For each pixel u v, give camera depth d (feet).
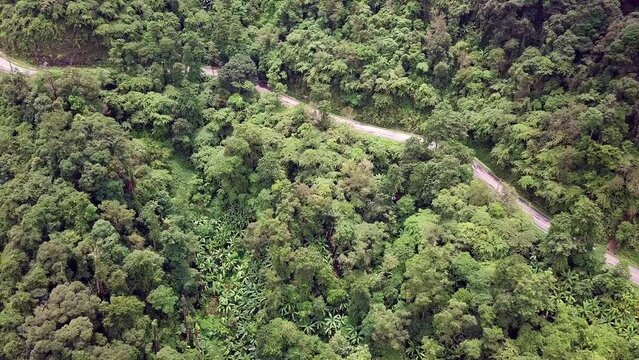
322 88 366.63
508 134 318.45
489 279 241.35
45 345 214.69
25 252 253.03
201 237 311.27
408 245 271.90
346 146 330.54
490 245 258.57
